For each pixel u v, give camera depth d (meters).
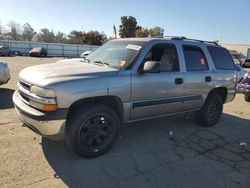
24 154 4.20
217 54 6.22
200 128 6.15
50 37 85.69
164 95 4.98
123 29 73.38
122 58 4.70
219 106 6.35
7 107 6.81
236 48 52.97
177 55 5.27
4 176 3.55
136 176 3.81
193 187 3.64
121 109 4.47
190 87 5.42
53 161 4.06
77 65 4.68
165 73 4.98
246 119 7.30
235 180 3.89
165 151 4.72
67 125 4.02
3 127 5.29
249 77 9.64
